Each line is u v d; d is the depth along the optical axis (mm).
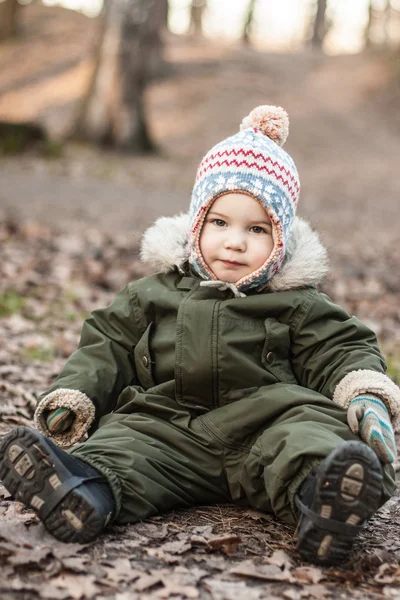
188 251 2797
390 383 2434
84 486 2252
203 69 29016
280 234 2652
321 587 2121
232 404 2584
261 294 2662
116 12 18391
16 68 28234
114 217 10812
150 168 17391
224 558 2262
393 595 2113
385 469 2357
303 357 2656
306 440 2303
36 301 6242
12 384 4223
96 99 18578
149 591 2039
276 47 45969
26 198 11414
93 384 2643
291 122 24906
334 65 32625
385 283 7953
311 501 2188
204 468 2568
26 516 2434
